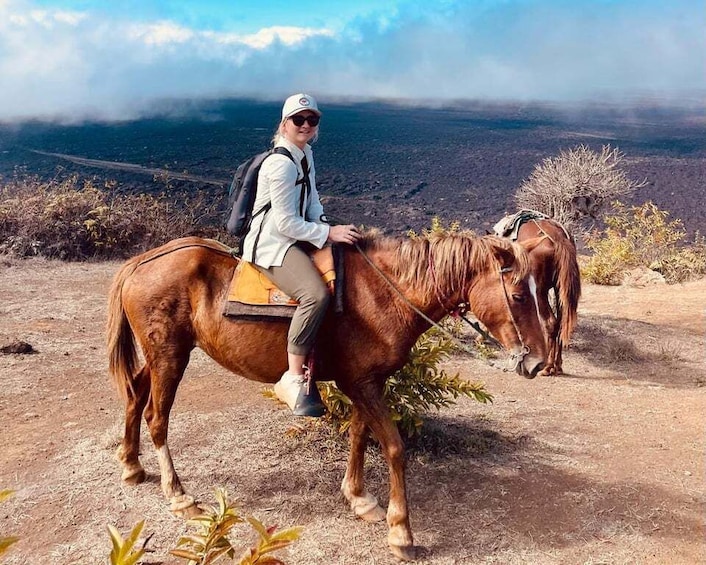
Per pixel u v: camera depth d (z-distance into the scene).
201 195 16.42
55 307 9.04
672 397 6.61
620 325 9.54
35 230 12.20
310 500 4.22
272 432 5.16
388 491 4.37
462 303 3.81
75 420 5.53
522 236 7.50
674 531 4.03
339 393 4.89
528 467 4.80
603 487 4.54
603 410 6.14
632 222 16.06
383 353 3.72
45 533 3.88
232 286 3.85
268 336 3.76
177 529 3.88
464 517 4.10
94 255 12.45
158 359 4.02
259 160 3.75
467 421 5.66
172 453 4.83
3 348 7.02
